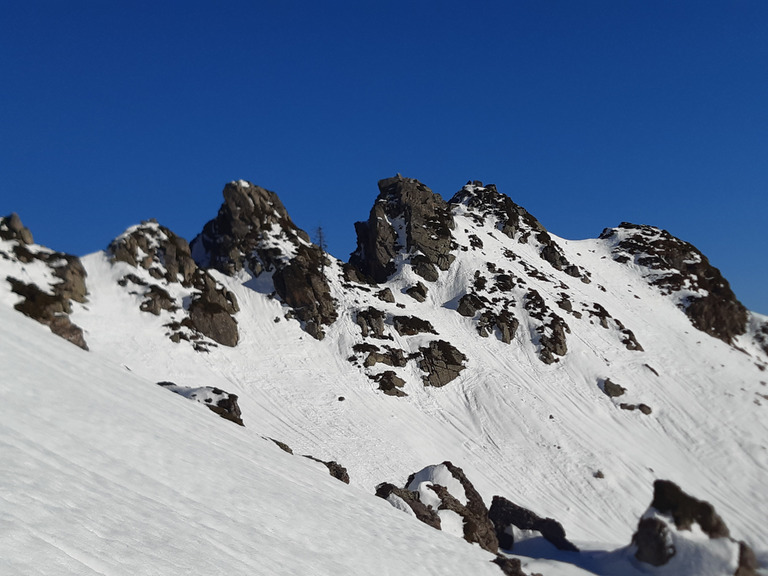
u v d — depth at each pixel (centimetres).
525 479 6194
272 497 2275
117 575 1198
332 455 5847
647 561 2850
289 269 8438
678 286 11375
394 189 11294
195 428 2805
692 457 6862
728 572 2608
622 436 7038
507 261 10500
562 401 7506
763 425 7425
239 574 1495
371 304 8656
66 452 1759
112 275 7488
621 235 13150
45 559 1101
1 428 1673
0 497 1255
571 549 3912
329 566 1894
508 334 8650
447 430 6888
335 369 7506
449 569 2345
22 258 6656
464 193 13125
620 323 9538
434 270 9794
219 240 9219
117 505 1545
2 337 2622
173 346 6875
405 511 3288
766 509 6050
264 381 6962
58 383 2350
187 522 1691
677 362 8812
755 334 10781
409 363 7831
